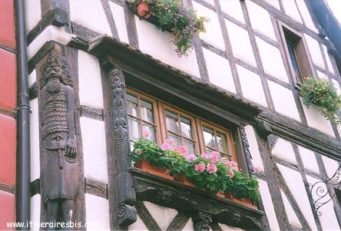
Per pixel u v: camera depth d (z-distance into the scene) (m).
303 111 8.34
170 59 6.58
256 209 6.09
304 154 7.77
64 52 5.32
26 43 5.53
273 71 8.21
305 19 9.97
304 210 7.10
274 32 8.80
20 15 5.66
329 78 9.58
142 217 5.04
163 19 6.53
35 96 5.24
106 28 5.94
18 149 4.97
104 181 4.95
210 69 7.10
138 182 5.03
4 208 4.66
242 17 8.31
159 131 5.81
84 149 4.96
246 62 7.79
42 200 4.64
